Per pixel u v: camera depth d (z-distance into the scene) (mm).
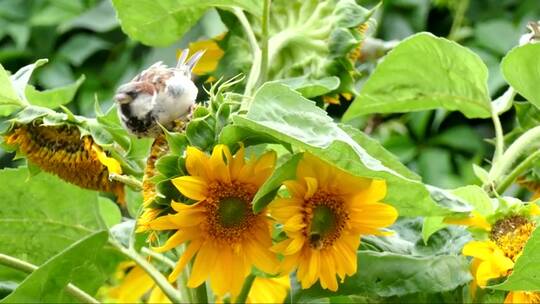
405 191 2275
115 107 2508
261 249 2330
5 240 2650
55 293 2453
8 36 5043
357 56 2717
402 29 4453
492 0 4582
